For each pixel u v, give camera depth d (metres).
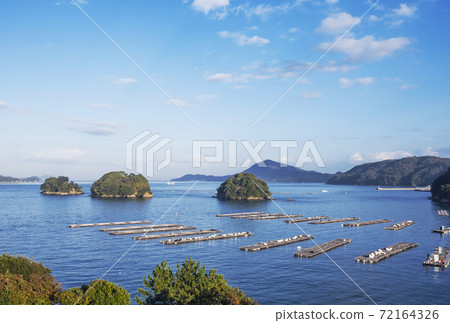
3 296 32.84
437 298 49.81
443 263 65.31
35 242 90.44
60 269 65.00
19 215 150.12
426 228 117.00
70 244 88.19
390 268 64.88
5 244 87.69
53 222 129.25
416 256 74.50
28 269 45.56
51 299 35.47
